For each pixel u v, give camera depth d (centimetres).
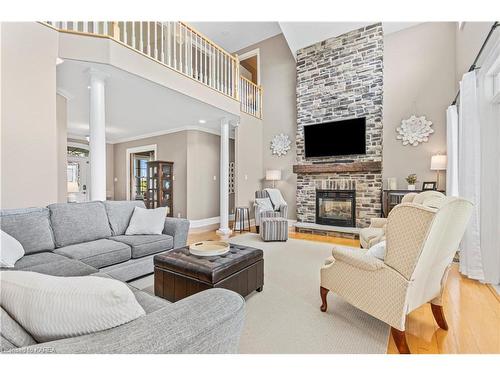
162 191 628
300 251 380
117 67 293
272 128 656
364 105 501
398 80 486
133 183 788
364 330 175
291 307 208
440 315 178
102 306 67
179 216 634
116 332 67
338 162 533
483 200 264
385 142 496
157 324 71
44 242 228
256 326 180
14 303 73
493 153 259
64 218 250
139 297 134
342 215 530
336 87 535
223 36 662
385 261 154
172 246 302
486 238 259
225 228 523
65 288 70
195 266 194
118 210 304
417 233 138
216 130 674
